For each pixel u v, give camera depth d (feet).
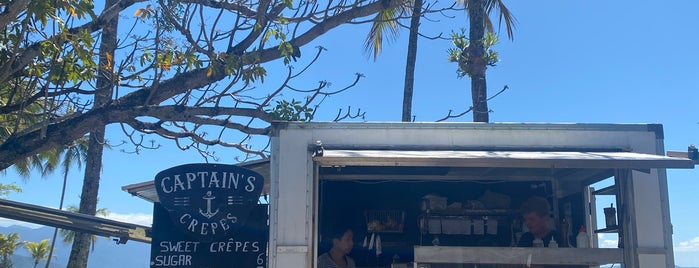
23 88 25.20
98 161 50.29
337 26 25.25
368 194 23.27
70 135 21.35
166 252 19.16
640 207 17.62
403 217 22.91
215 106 23.17
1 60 20.92
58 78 20.92
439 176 22.86
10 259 130.62
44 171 104.12
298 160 17.30
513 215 22.44
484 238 22.35
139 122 23.27
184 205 19.26
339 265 22.30
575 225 22.40
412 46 50.49
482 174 22.63
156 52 23.26
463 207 22.38
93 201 49.49
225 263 19.16
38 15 18.81
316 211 17.16
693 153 18.11
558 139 18.11
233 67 22.70
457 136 17.99
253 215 19.34
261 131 23.27
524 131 18.08
